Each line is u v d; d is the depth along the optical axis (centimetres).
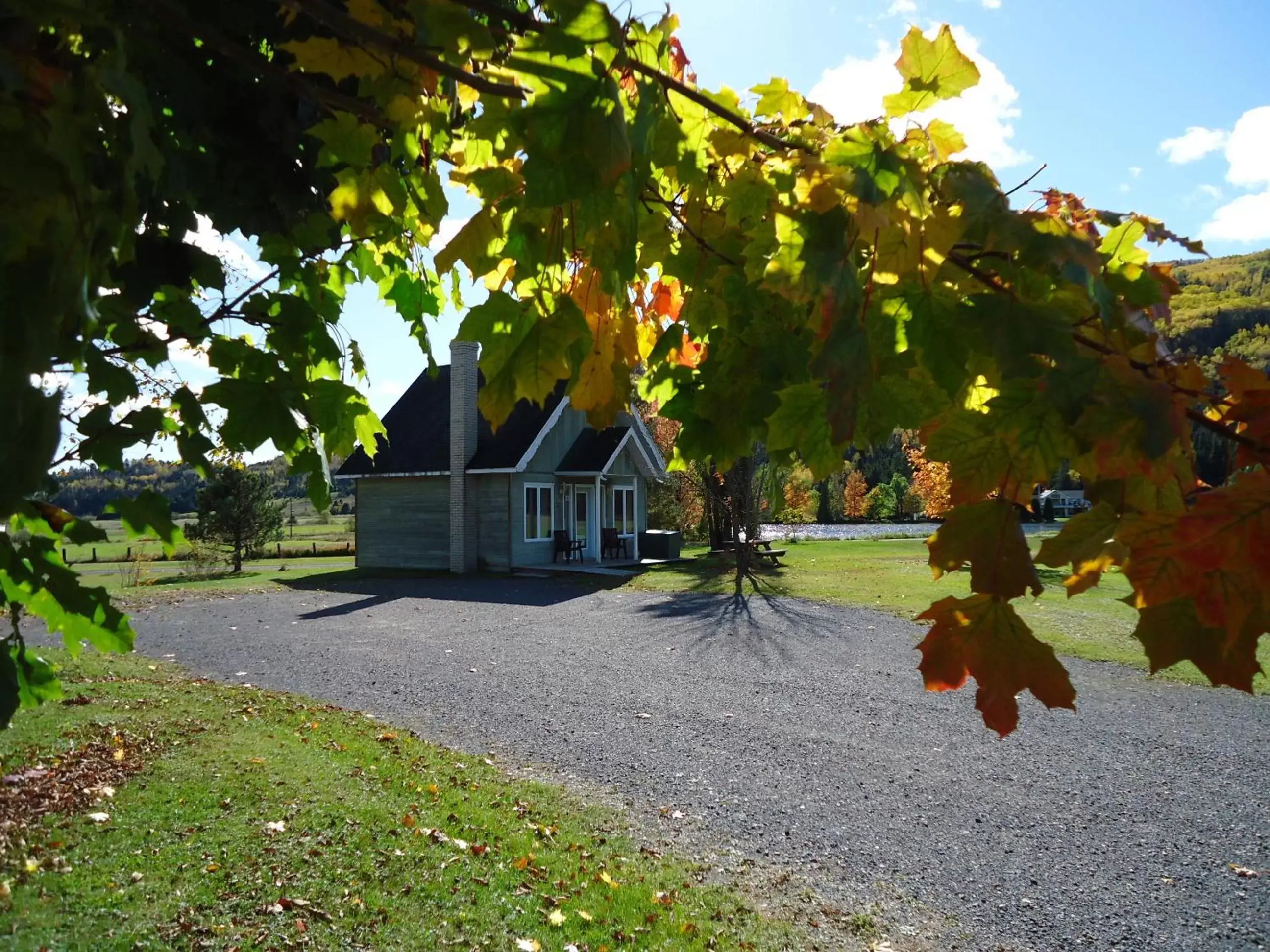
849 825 550
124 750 584
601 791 601
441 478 2323
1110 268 118
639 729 767
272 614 1543
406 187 194
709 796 598
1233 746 733
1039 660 104
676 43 152
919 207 106
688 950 380
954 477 106
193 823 466
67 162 94
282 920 375
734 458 192
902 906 442
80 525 178
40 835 429
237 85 194
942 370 114
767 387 167
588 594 1800
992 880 475
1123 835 541
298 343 210
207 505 2619
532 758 675
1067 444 102
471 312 128
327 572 2436
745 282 170
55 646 1070
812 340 166
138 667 963
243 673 994
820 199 109
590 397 158
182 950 344
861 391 103
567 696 891
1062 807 588
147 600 1761
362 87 156
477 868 444
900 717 819
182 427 195
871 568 2272
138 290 189
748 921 414
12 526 174
